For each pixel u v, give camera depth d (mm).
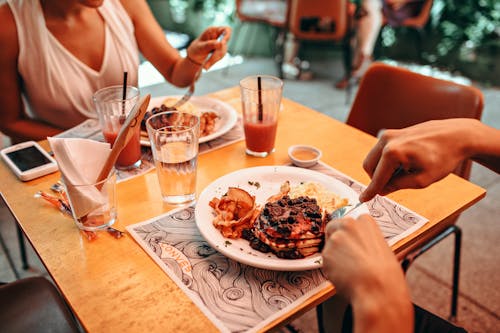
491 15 3486
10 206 915
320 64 4062
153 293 699
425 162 681
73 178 797
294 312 664
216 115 1199
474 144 715
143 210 909
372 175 763
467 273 1767
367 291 483
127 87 1147
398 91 1405
